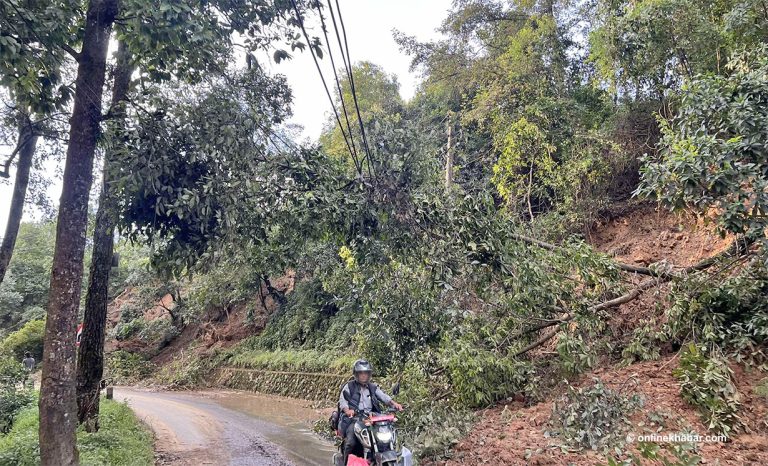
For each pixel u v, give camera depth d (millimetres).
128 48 7898
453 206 8758
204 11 6996
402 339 10094
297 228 8156
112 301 41469
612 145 13273
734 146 6707
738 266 8477
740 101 7242
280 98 8656
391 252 8836
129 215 7211
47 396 5957
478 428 8156
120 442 8633
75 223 6320
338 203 8086
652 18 11133
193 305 29828
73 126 6586
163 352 32031
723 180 6594
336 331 21656
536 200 15969
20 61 6285
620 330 9703
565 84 16172
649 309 9523
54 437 5898
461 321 9688
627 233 12961
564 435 6848
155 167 6715
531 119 14633
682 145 7266
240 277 26469
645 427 6613
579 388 7789
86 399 9406
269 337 25969
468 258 8773
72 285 6227
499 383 9172
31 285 42250
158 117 7043
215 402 19109
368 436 5656
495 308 9938
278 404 17938
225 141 6980
